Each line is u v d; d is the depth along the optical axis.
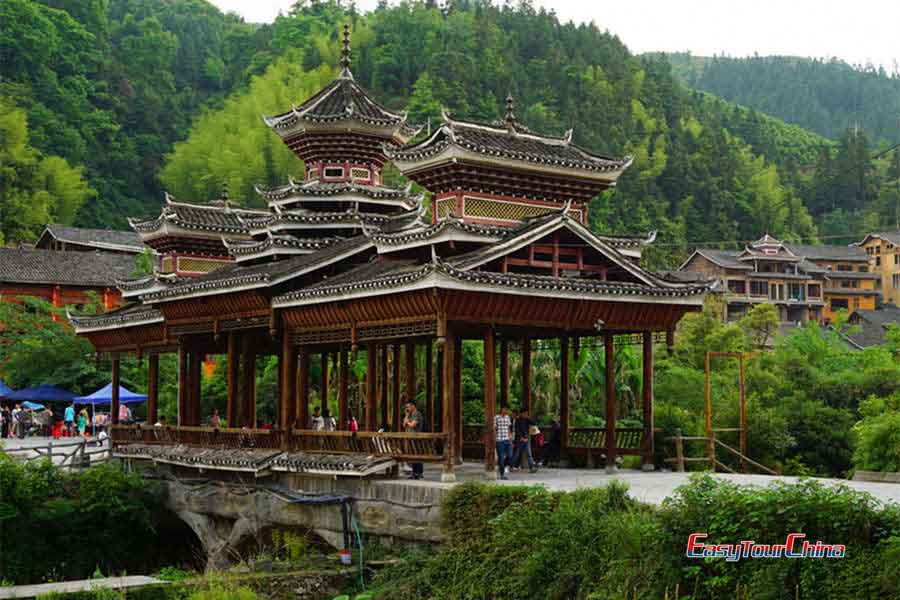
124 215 131.12
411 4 185.25
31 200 114.38
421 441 28.59
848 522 17.59
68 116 133.50
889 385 51.91
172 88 159.38
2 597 22.94
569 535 21.25
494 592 22.27
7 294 82.69
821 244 163.12
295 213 42.38
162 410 64.50
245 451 34.91
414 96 135.88
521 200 34.62
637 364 53.53
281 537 31.83
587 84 164.25
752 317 81.94
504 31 176.12
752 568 18.00
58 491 38.19
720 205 156.62
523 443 32.06
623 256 32.16
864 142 194.25
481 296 28.53
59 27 141.25
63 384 70.25
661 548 19.27
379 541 28.28
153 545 38.66
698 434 42.59
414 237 32.41
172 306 41.03
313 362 59.03
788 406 47.69
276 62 161.25
